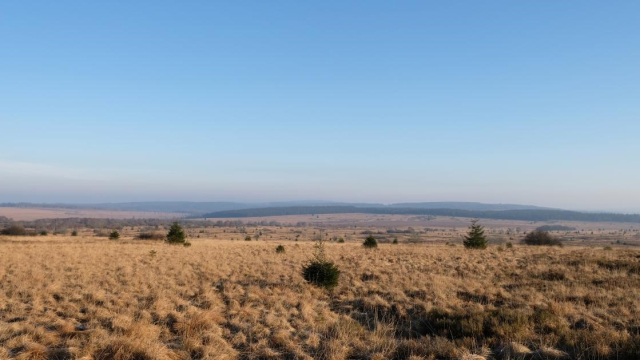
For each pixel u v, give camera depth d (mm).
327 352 7781
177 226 42219
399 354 7801
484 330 9008
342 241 59594
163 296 12680
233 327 9758
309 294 13711
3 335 8422
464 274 18094
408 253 30422
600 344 7621
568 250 30828
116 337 8148
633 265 18297
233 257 26422
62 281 15641
